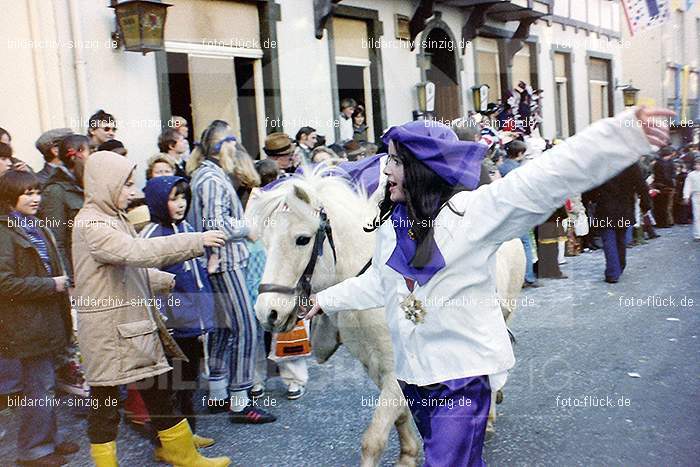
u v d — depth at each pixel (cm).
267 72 790
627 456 383
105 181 333
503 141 498
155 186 393
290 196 321
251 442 421
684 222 1043
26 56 589
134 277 341
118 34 620
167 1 698
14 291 383
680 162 998
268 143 510
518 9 891
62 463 404
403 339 256
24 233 394
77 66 601
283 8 806
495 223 239
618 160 220
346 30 906
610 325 629
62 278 400
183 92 709
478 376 247
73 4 596
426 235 246
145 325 339
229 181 434
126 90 630
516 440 409
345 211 335
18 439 403
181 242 336
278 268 321
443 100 920
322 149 554
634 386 488
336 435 426
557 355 551
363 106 914
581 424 428
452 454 240
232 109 751
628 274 834
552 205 232
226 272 425
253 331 443
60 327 406
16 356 390
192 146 642
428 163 242
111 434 345
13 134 586
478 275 247
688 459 377
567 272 618
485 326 249
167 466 401
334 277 336
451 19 1008
